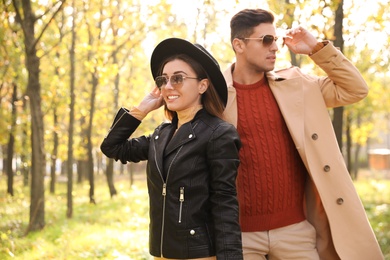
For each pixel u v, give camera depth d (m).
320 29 6.66
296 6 6.64
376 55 11.25
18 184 25.50
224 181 2.76
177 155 2.81
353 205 3.38
